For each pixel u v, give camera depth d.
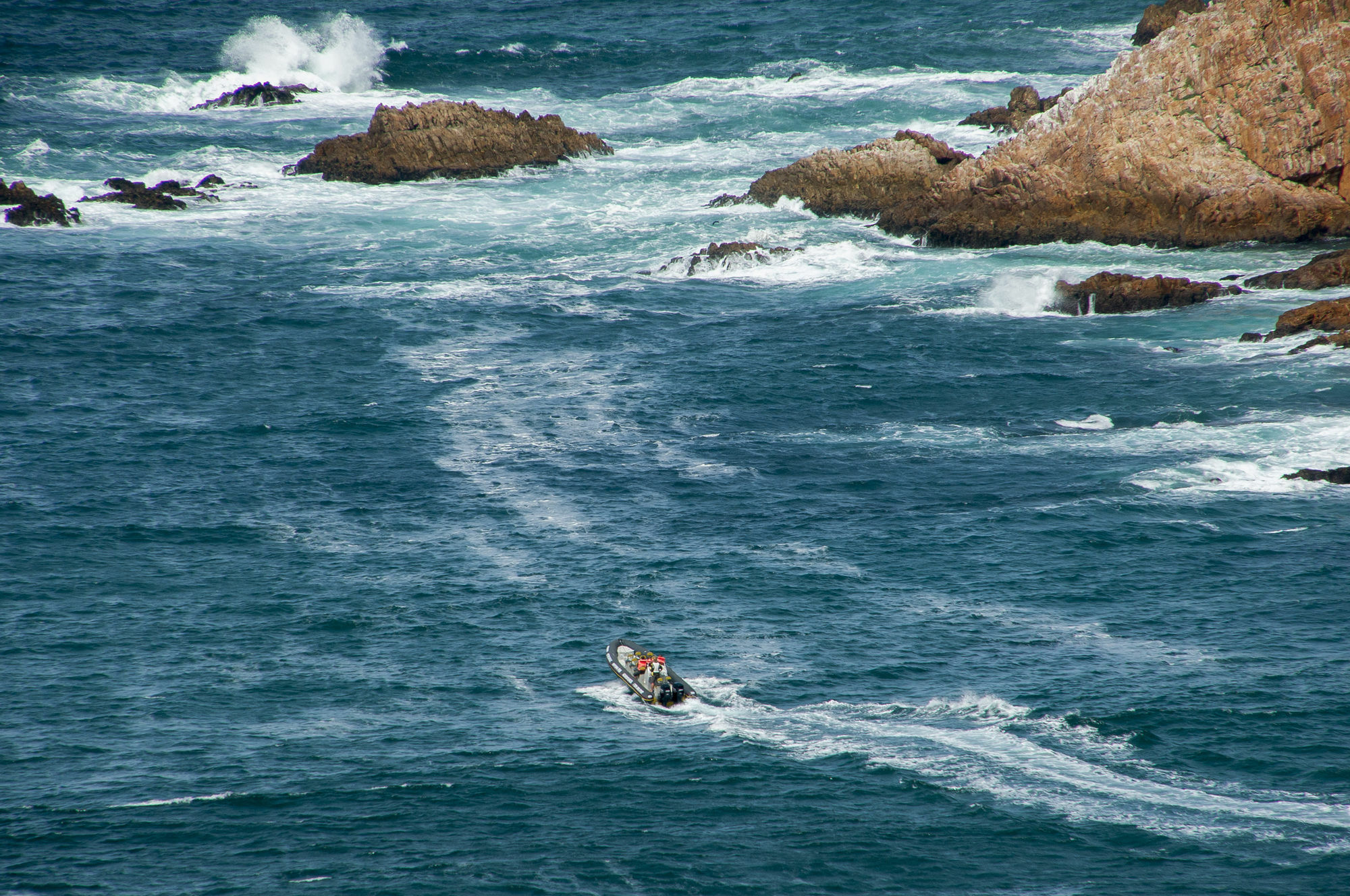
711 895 106.94
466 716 136.00
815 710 135.62
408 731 132.75
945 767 124.38
